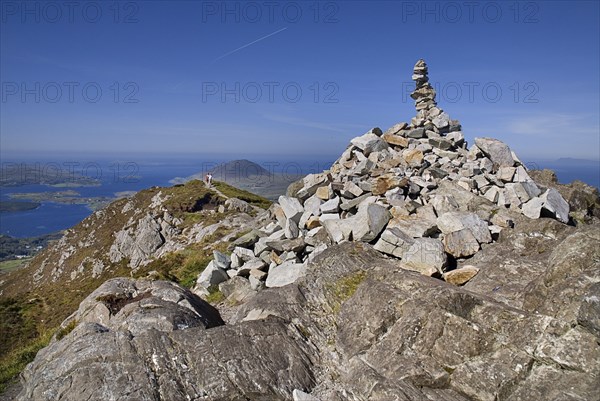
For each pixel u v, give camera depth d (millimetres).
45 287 55125
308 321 10562
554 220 12328
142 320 10305
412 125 21625
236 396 8031
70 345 9195
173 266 28719
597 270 7648
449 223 13227
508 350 7633
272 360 8906
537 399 6695
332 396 7844
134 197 67375
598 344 6766
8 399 10648
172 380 8031
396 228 13414
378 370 8273
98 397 7527
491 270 10797
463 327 8133
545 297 8156
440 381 7691
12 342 32750
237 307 14344
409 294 9750
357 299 10602
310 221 16047
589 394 6227
